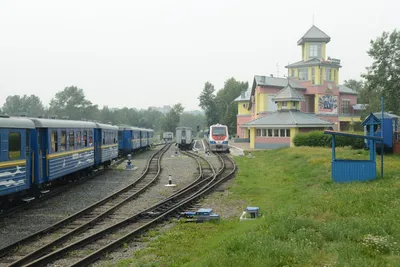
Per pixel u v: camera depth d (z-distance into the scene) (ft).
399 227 30.96
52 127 60.13
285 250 26.96
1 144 44.47
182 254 31.45
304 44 206.69
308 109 201.77
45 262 29.89
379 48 147.43
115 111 430.61
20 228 40.75
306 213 38.37
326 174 69.72
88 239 35.50
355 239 29.50
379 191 45.60
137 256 31.73
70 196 59.77
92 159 83.15
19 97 426.10
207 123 394.73
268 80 199.52
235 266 25.26
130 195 59.93
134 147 150.61
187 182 75.72
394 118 101.65
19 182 48.67
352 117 224.94
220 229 39.78
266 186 67.10
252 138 170.09
